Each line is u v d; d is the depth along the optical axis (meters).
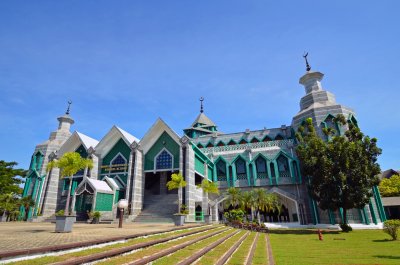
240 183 33.62
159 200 30.70
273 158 33.62
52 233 11.41
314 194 24.83
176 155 31.66
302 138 29.30
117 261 6.59
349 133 25.92
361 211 27.97
